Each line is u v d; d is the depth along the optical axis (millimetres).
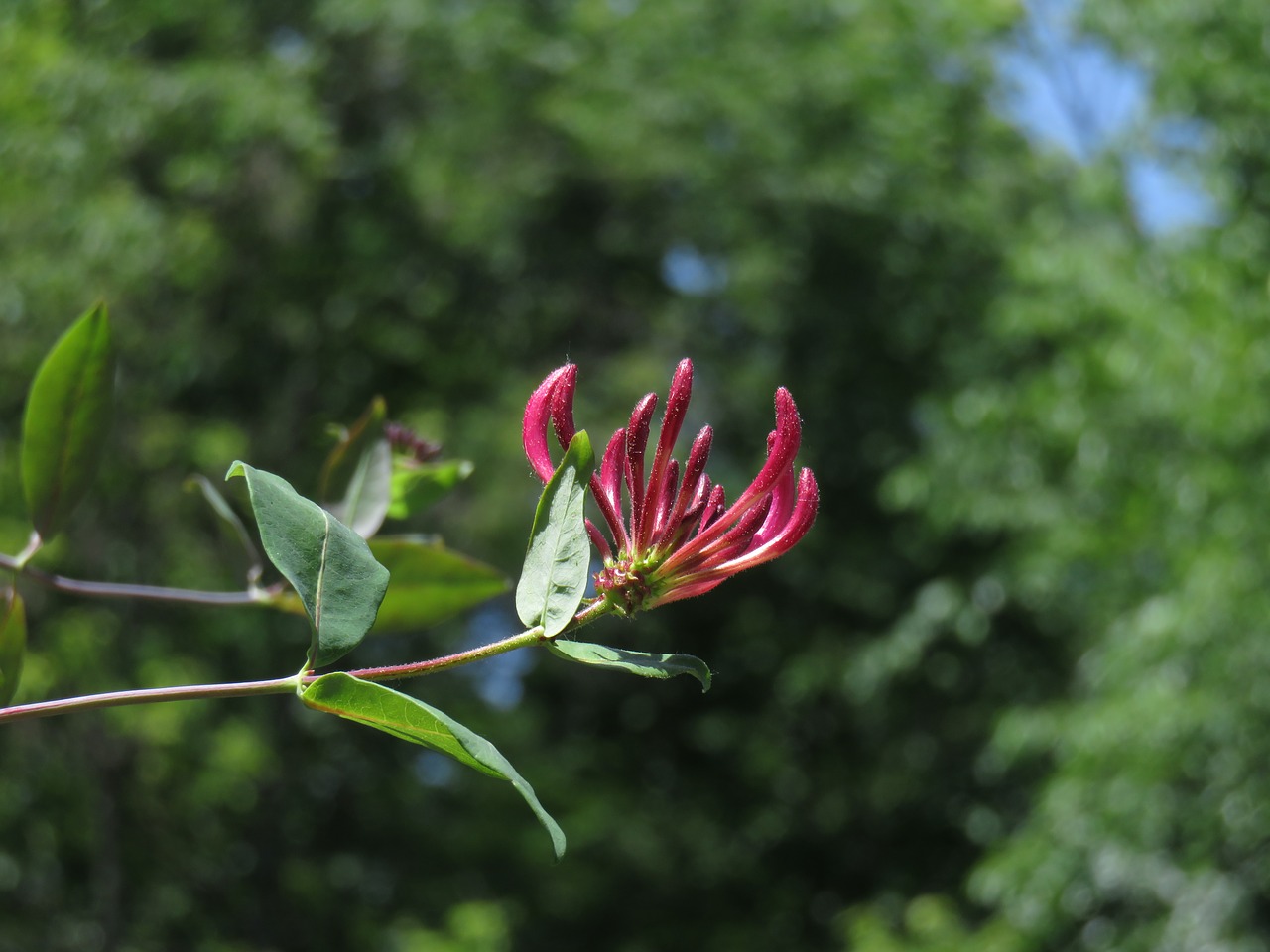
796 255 11039
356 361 10680
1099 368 7723
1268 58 7082
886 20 11375
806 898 11711
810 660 10992
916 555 10805
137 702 1118
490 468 9711
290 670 9477
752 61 11156
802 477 1254
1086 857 7078
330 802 10625
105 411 1673
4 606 1673
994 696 10828
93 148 8375
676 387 1242
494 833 10625
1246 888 6949
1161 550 7340
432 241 10656
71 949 8953
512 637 1177
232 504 2109
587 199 11281
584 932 11297
